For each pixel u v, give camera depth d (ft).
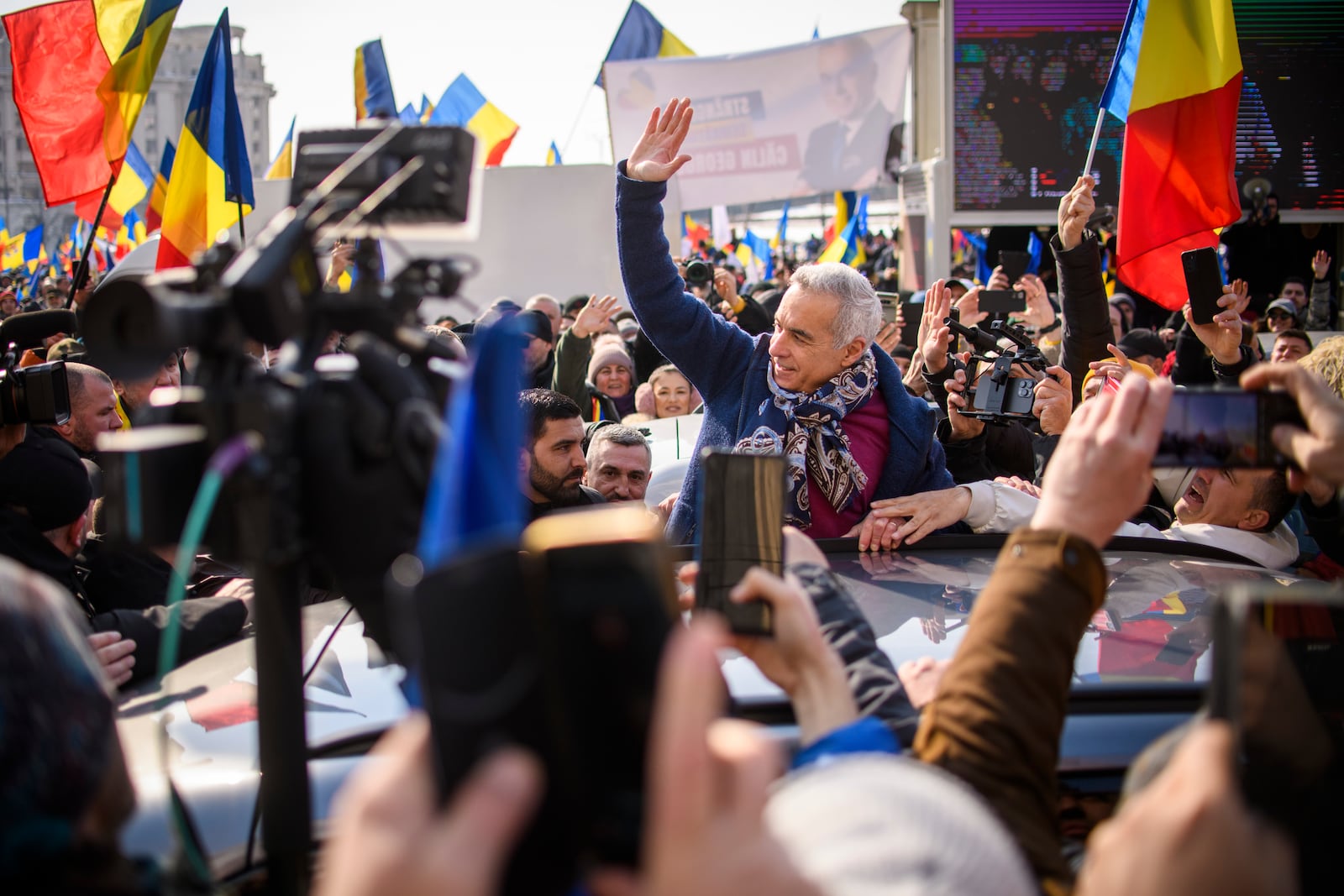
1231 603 2.89
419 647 2.30
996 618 3.81
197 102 17.47
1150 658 5.46
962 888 2.65
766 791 2.21
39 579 3.25
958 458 12.53
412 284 3.87
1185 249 14.89
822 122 32.22
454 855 2.01
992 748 3.61
